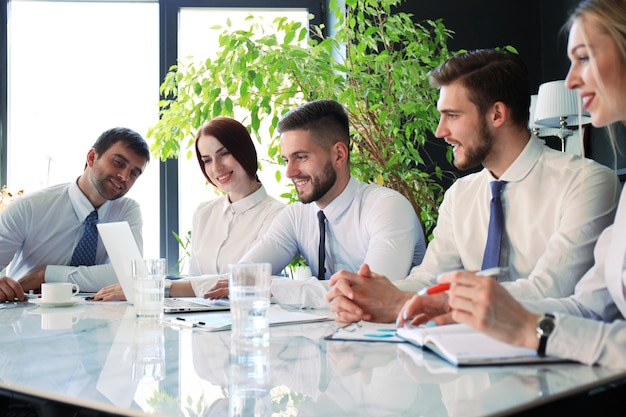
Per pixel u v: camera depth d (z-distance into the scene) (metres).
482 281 0.98
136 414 0.72
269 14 4.42
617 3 1.15
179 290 2.15
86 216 2.72
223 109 3.13
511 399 0.75
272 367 0.96
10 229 2.62
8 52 4.35
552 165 1.75
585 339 0.91
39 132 4.35
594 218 1.56
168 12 4.32
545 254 1.55
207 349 1.13
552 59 3.87
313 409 0.73
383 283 1.43
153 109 4.36
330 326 1.39
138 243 2.85
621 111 1.18
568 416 0.79
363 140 3.24
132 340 1.24
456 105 1.79
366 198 2.20
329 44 3.11
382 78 3.28
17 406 0.90
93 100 4.36
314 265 2.36
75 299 2.01
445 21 3.91
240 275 1.13
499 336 0.96
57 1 4.36
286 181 3.79
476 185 1.92
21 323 1.50
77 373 0.93
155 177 4.29
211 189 4.14
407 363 0.97
